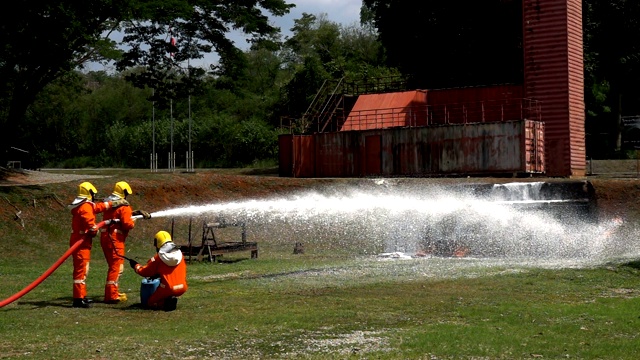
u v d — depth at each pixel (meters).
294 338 9.51
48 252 21.91
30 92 33.03
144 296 12.12
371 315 11.21
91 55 34.88
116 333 9.93
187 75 34.94
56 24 26.55
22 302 12.81
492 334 9.57
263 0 34.44
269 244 24.67
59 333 9.95
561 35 37.78
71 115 96.12
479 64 49.06
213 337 9.62
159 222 25.45
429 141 36.72
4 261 20.23
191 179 28.31
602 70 57.47
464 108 40.16
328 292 13.84
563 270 17.19
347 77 82.94
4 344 9.23
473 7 48.53
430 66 51.38
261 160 82.44
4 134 33.62
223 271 17.61
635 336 9.47
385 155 37.84
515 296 13.23
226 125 86.31
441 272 17.11
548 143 38.03
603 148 67.62
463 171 35.78
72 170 66.38
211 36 33.97
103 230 12.78
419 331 9.81
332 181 29.72
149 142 88.44
